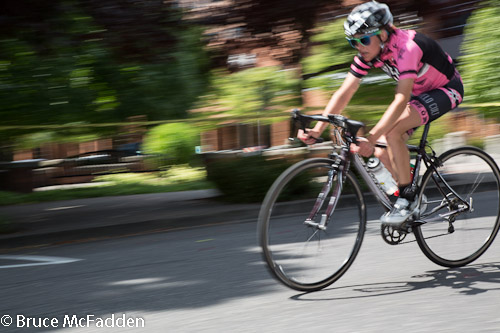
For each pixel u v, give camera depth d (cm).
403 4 952
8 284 541
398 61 443
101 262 618
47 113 908
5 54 828
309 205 447
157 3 865
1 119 901
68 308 454
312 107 996
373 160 464
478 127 1177
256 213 895
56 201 1158
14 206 1098
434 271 498
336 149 464
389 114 433
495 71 1245
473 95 1261
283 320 399
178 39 899
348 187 460
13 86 865
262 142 998
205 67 1039
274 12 919
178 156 1437
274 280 501
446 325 375
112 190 1266
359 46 448
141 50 868
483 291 439
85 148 1483
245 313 418
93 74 938
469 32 1291
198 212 877
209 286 494
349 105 983
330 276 459
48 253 694
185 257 616
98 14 810
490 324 374
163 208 951
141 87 976
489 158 514
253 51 1009
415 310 405
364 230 467
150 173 1485
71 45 803
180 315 421
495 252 547
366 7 439
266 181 948
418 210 470
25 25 763
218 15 936
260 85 1014
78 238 780
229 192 965
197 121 995
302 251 447
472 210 505
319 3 927
